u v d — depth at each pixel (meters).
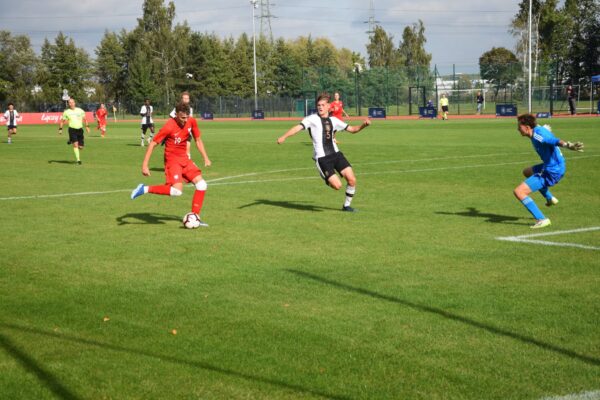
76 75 105.81
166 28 112.25
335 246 10.04
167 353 5.86
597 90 77.50
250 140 38.44
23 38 102.88
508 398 4.86
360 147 30.36
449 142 32.75
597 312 6.72
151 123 36.25
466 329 6.30
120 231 11.57
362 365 5.51
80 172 21.91
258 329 6.42
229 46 113.50
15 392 5.16
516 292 7.45
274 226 11.80
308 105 86.94
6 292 7.86
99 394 5.08
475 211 12.98
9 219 12.88
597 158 22.78
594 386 5.03
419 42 145.38
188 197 15.70
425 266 8.70
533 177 11.17
